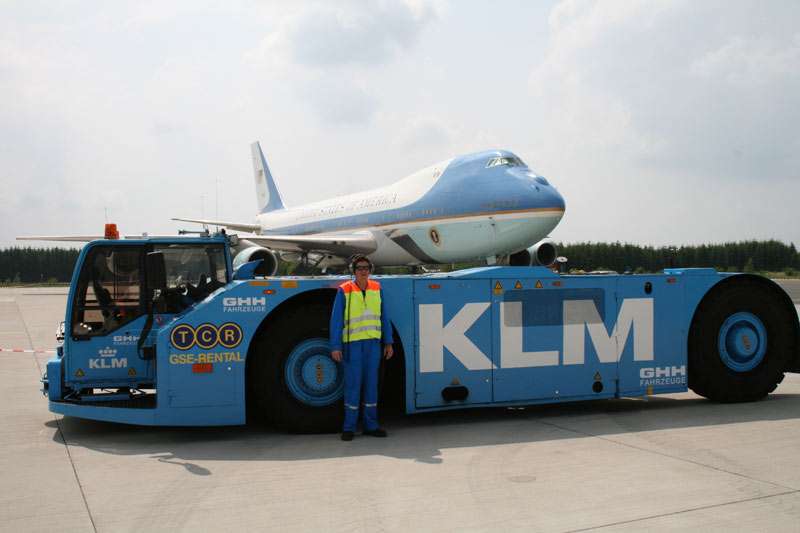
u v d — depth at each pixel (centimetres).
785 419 631
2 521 371
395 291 607
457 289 620
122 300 608
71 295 599
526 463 480
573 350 651
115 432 605
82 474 466
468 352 621
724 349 708
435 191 1959
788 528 342
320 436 586
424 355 611
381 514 374
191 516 377
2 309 2505
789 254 6738
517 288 635
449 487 423
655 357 678
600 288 661
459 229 1858
